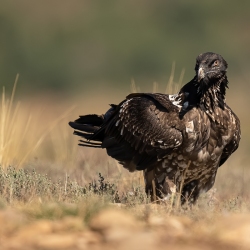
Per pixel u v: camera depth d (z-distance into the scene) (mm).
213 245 18281
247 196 30375
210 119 26188
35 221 19891
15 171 27094
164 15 132875
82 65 125500
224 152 27656
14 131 33312
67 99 113312
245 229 19031
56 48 128250
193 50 126062
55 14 137000
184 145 26047
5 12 133250
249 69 114812
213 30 129000
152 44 126500
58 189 25547
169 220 20438
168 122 26203
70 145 40219
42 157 39969
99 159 37000
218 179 33188
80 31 132125
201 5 131250
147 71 123000
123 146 27781
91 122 30844
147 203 25109
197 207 23031
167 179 26641
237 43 126062
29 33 130625
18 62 124812
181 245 17984
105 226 18938
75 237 18422
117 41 128000
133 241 17797
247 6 131625
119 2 137625
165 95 27328
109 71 123812
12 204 22828
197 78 25734
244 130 67000
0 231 19000
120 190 29234
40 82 123000
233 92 97125
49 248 17641
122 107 27812
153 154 26641
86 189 25969
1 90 116375
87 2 138000
